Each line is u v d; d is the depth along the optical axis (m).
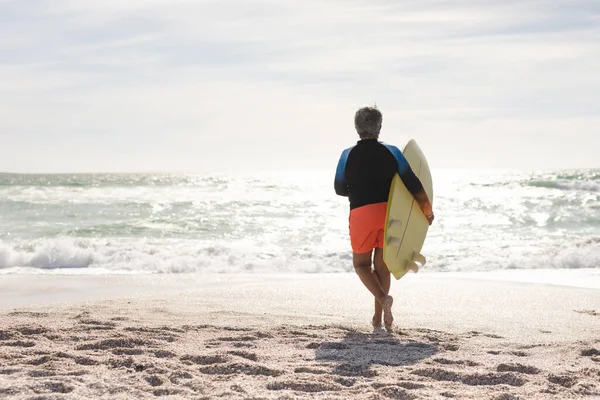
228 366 3.25
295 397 2.68
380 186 4.52
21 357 3.40
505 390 2.91
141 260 11.51
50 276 8.60
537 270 10.28
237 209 26.52
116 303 5.77
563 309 5.95
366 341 4.15
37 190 37.94
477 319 5.32
